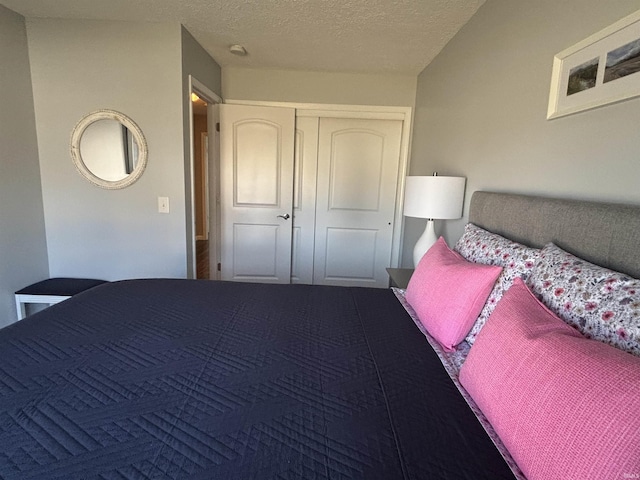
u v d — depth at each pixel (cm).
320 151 369
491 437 80
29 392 91
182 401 90
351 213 380
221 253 366
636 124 102
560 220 121
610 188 112
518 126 165
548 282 103
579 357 67
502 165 179
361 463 72
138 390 94
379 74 351
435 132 291
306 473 69
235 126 347
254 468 70
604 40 112
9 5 231
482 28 206
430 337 132
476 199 192
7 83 238
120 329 129
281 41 277
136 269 279
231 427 81
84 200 272
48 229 275
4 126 237
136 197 270
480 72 207
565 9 133
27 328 126
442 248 167
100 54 253
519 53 165
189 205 278
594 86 117
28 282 262
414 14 223
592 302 87
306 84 352
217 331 130
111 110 259
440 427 83
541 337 78
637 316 75
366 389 97
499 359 84
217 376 102
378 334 133
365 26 244
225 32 263
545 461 62
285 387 97
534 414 68
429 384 100
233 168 354
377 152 370
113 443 75
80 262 279
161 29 251
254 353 115
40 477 67
